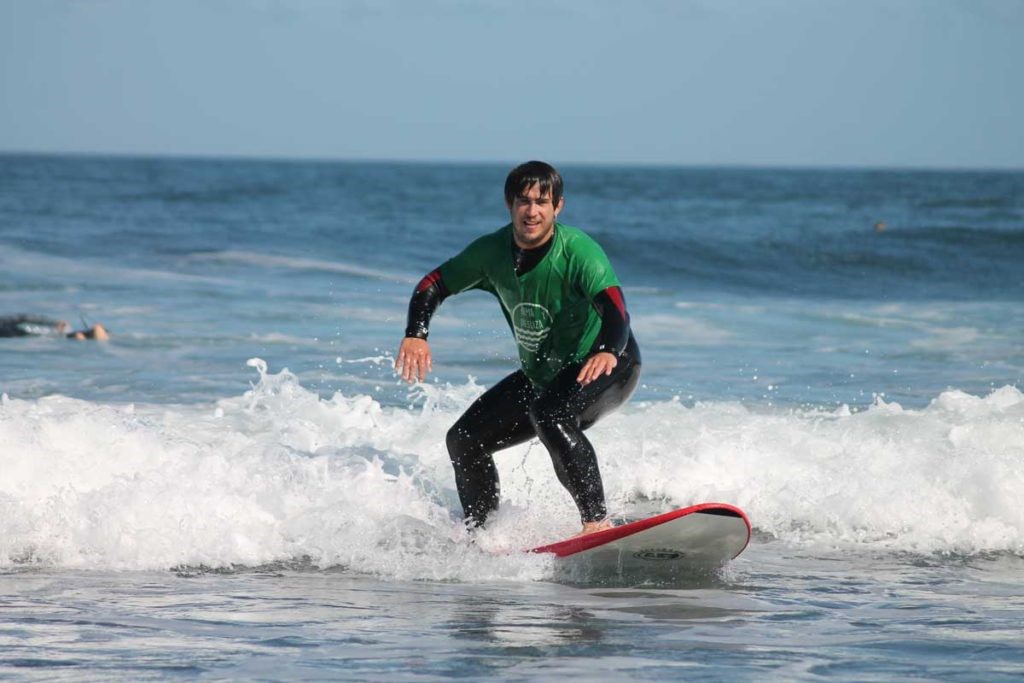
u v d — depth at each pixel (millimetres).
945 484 23719
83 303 58781
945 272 85188
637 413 31062
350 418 29531
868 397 36312
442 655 15047
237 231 103688
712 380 39406
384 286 69062
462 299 62406
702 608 17766
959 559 21391
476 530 21375
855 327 56000
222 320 53750
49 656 14766
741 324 56344
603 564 19656
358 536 21094
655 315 59281
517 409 20672
